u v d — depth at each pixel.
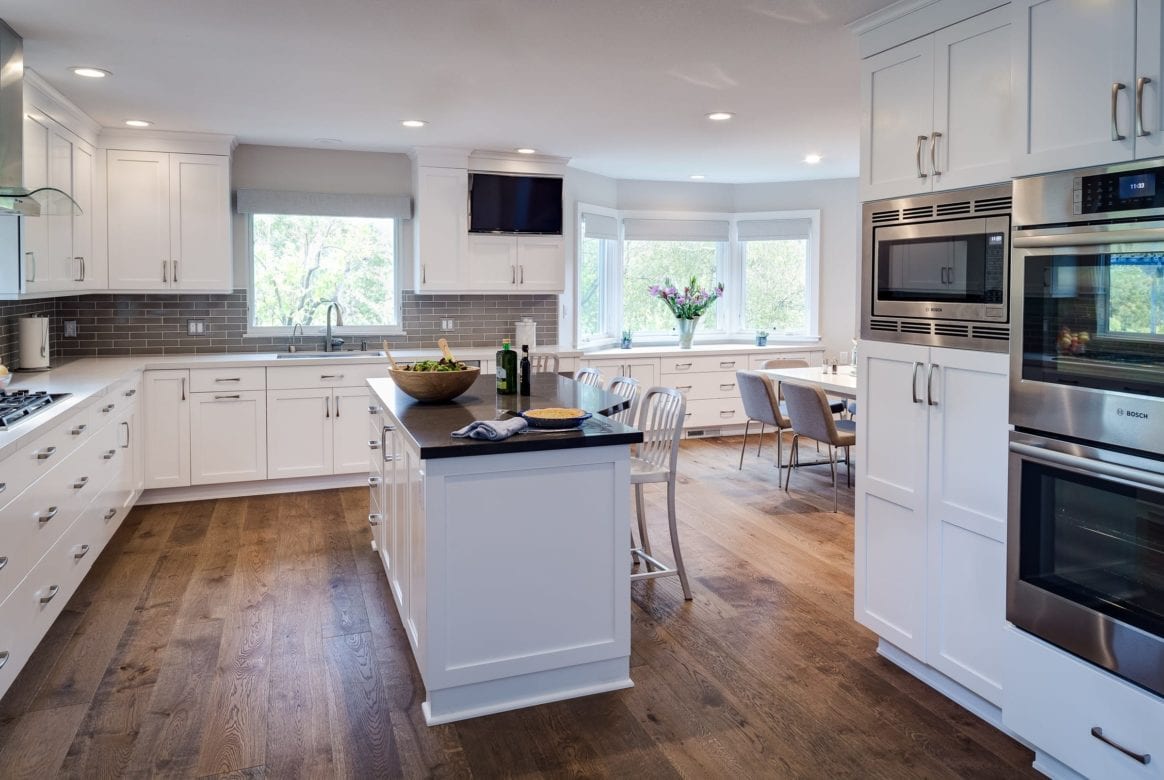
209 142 5.48
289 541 4.59
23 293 3.82
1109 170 2.04
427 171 6.09
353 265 6.34
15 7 3.05
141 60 3.74
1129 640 2.04
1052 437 2.26
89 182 5.03
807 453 7.06
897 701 2.79
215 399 5.36
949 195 2.66
